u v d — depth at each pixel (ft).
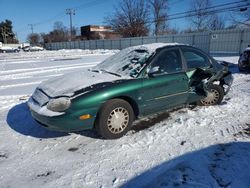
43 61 58.70
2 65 50.29
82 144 11.71
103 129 11.68
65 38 250.57
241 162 9.82
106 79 12.38
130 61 13.84
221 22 144.05
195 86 15.21
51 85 12.63
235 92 21.06
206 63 16.14
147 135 12.47
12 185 8.71
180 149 10.97
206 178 8.80
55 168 9.72
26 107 17.69
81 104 10.84
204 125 13.66
